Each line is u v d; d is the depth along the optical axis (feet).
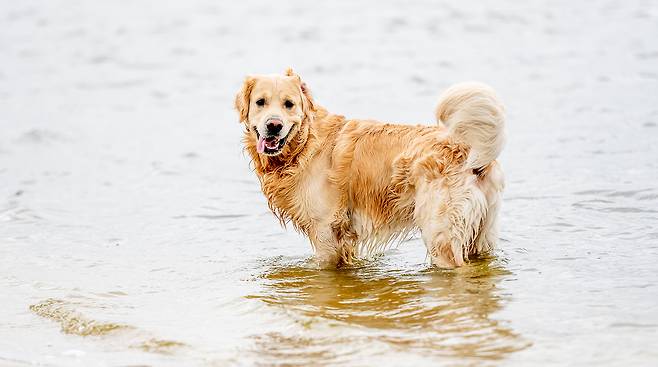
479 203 28.14
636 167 41.73
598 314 23.59
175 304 26.86
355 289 27.71
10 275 30.53
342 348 22.21
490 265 28.81
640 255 29.04
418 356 21.36
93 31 119.75
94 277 30.14
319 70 83.66
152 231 36.35
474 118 26.91
